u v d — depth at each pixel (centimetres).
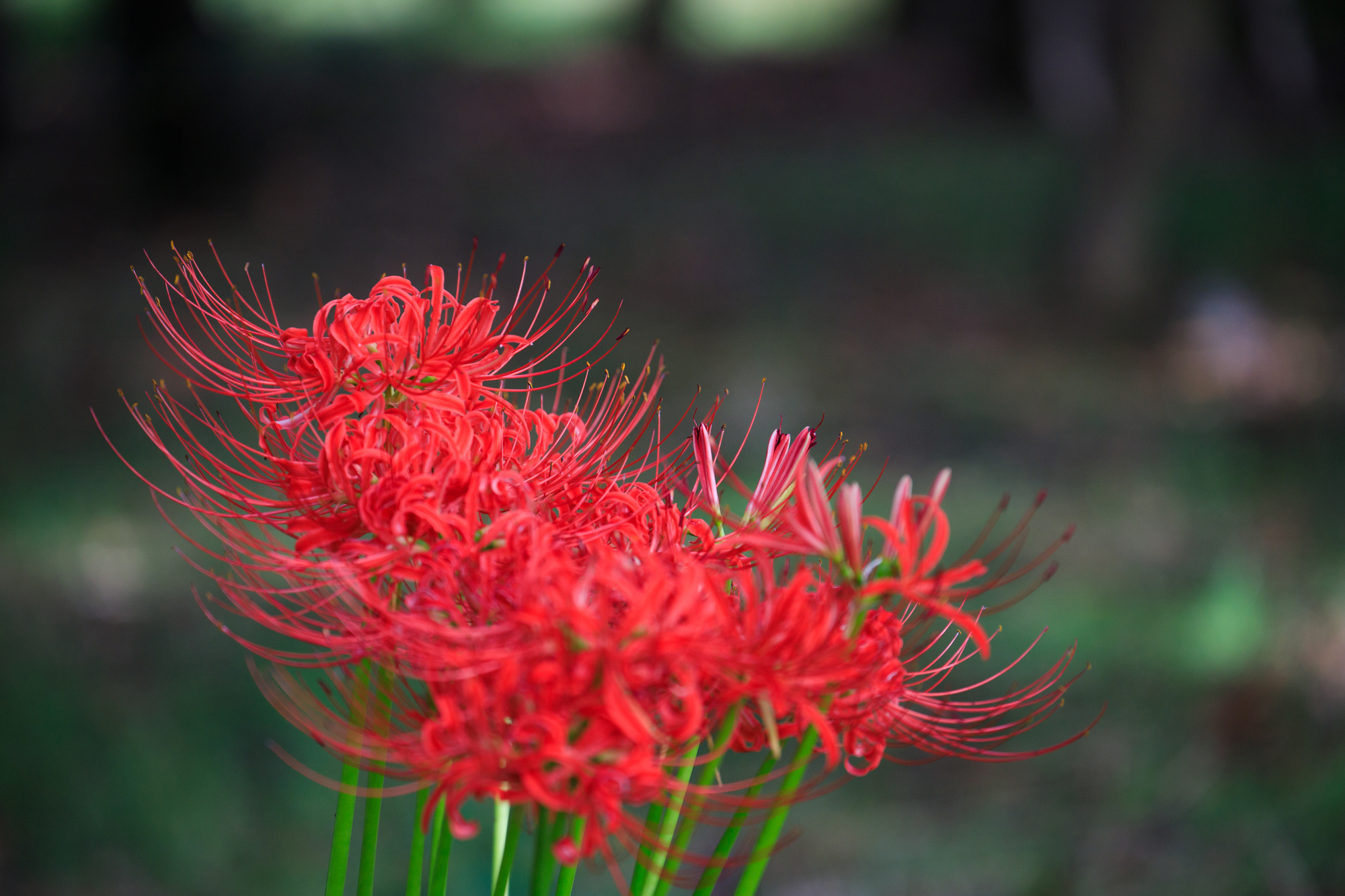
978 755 152
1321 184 1302
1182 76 1080
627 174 1414
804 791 128
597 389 171
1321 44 1630
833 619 126
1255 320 988
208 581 560
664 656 122
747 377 884
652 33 1964
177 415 166
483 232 1220
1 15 1390
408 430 146
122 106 1271
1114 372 946
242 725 452
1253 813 404
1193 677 493
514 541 134
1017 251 1193
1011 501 686
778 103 1708
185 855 386
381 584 146
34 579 541
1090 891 382
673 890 387
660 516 148
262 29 1445
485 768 123
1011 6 1711
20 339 867
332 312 154
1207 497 684
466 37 2000
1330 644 507
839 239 1225
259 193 1262
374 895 369
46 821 393
